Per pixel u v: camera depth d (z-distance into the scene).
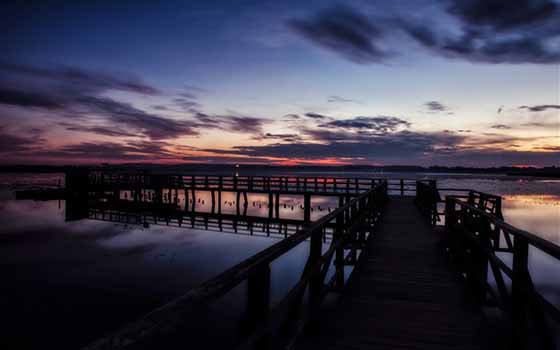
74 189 32.72
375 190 10.77
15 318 9.90
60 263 15.58
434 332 3.69
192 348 8.38
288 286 12.81
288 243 2.33
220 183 27.16
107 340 0.93
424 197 13.84
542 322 2.67
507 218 30.30
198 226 25.11
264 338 2.02
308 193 23.47
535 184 131.62
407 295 4.81
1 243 19.42
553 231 23.52
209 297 1.33
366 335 3.61
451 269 6.05
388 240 8.41
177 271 14.48
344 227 5.80
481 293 4.91
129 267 14.96
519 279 2.96
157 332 1.03
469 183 124.12
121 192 55.88
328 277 12.34
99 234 22.12
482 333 3.67
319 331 3.69
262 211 36.09
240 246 19.41
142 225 25.16
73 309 10.58
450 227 7.02
